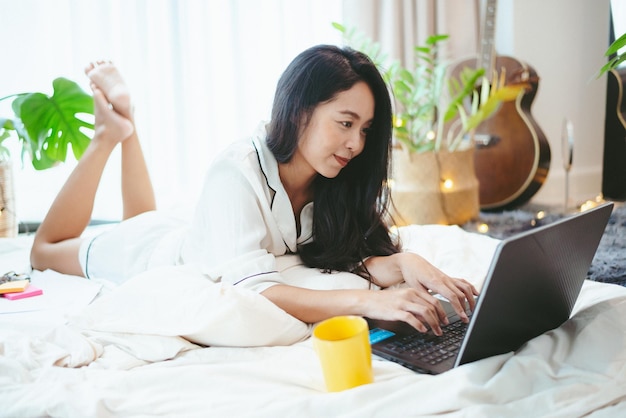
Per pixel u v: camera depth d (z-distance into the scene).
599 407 0.79
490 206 3.03
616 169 3.08
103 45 2.54
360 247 1.37
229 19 2.78
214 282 1.20
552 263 0.89
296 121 1.21
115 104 1.81
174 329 1.06
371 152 1.31
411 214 2.66
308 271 1.31
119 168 2.63
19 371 0.95
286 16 2.91
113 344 1.08
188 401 0.86
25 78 2.43
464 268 1.43
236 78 2.82
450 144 2.96
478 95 2.99
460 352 0.87
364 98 1.18
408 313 1.03
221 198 1.21
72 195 1.71
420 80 3.09
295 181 1.32
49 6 2.44
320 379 0.92
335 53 1.20
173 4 2.67
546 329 1.02
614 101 3.04
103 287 1.51
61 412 0.85
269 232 1.29
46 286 1.53
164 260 1.42
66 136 2.09
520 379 0.84
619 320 0.96
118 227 1.58
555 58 3.22
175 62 2.71
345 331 0.90
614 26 3.09
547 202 3.17
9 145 2.45
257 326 1.05
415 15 3.18
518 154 2.98
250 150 1.26
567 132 2.84
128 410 0.85
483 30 2.94
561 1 3.18
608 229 2.49
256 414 0.81
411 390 0.81
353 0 3.01
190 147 2.79
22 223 2.49
